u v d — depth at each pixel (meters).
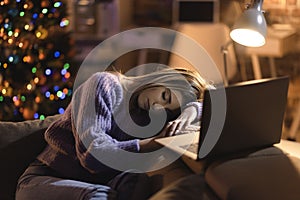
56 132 2.03
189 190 1.55
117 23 5.10
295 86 4.41
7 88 2.79
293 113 4.29
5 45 2.76
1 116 2.82
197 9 4.72
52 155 2.03
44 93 2.84
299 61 4.43
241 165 1.61
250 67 4.59
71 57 2.96
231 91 1.60
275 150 1.75
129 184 1.81
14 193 2.11
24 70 2.79
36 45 2.79
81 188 1.83
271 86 1.68
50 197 1.90
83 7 5.02
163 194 1.55
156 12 5.29
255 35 2.23
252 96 1.64
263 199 1.51
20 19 2.73
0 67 2.78
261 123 1.71
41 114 2.84
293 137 3.99
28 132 2.19
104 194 1.79
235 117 1.63
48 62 2.83
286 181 1.57
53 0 2.80
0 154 2.13
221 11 4.78
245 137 1.69
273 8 4.50
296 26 4.44
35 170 2.04
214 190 1.55
